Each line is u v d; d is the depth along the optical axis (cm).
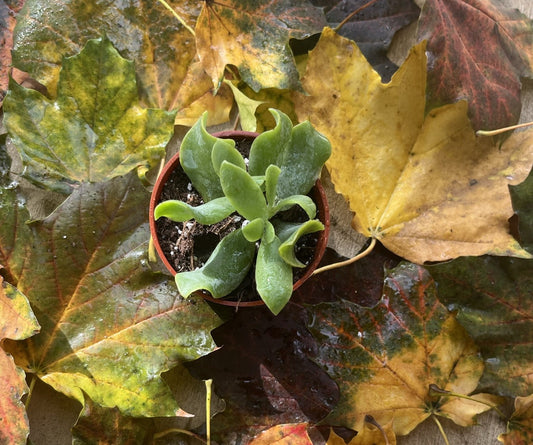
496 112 40
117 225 38
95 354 39
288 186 35
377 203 40
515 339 39
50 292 38
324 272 40
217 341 40
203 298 37
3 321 37
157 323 39
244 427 40
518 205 39
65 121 39
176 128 42
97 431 38
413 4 42
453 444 41
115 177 38
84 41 40
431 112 40
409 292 39
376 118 40
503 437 39
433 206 40
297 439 39
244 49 40
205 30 39
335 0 42
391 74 42
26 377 40
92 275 38
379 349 39
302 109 40
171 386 41
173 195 38
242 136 37
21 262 38
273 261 34
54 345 39
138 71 41
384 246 41
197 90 41
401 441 41
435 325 39
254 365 40
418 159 40
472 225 40
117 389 38
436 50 39
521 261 38
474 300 39
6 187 39
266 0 39
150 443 39
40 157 39
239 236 35
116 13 40
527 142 40
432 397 40
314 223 33
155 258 40
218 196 36
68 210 38
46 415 40
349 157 40
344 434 40
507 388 39
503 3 43
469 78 40
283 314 40
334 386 40
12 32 41
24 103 39
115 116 40
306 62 42
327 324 39
